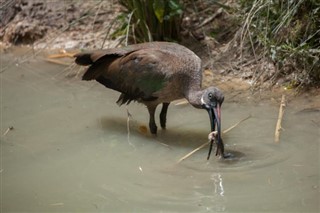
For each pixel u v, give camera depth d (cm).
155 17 1527
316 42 1384
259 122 1234
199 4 1648
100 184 1034
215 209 933
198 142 1180
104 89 1446
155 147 1168
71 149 1171
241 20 1498
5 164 1117
